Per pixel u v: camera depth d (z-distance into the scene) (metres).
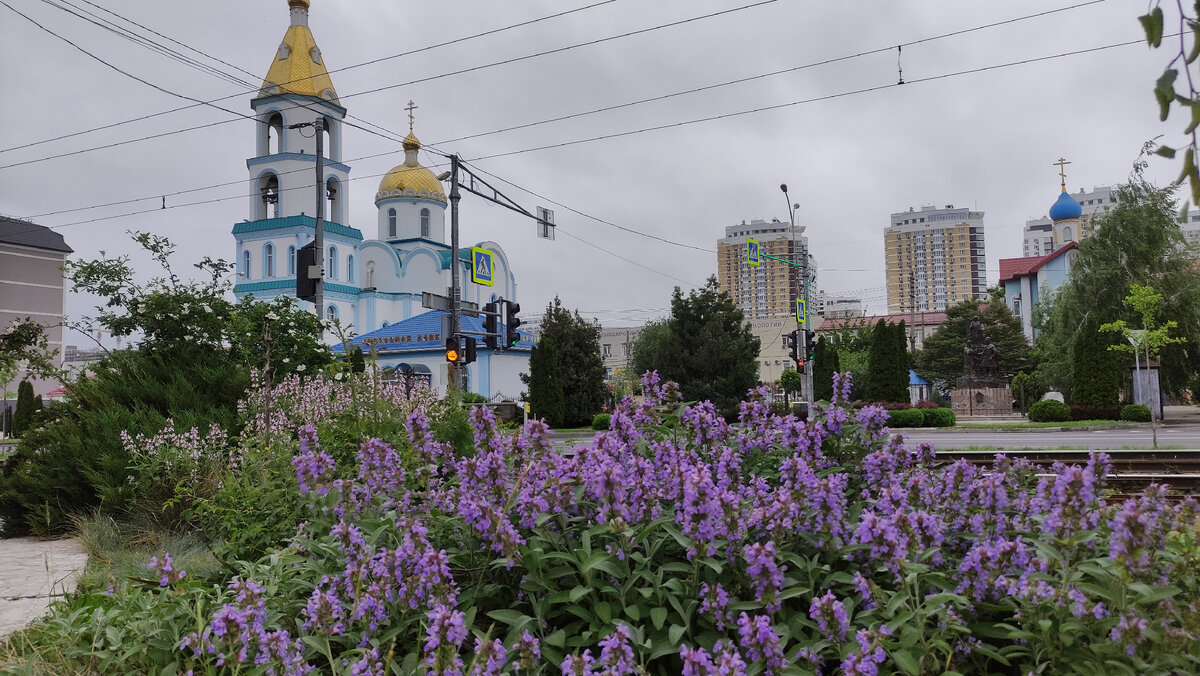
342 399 9.34
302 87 49.03
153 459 7.86
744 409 4.95
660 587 3.25
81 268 11.48
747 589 3.35
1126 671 2.73
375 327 52.88
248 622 3.21
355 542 3.59
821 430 4.43
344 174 51.31
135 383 10.09
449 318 18.47
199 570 5.35
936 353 59.69
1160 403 28.58
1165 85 2.03
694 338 31.92
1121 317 32.97
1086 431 24.11
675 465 3.85
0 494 8.53
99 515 7.57
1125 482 10.23
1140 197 33.84
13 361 13.26
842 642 2.95
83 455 8.33
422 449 4.56
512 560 3.31
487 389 41.44
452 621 2.77
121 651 3.58
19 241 52.81
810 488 3.59
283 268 49.44
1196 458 12.63
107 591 4.31
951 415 27.09
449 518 3.80
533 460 4.01
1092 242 34.44
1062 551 3.17
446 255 54.91
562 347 33.91
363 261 55.88
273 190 49.47
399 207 56.88
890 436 4.74
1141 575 3.09
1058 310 35.56
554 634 3.12
